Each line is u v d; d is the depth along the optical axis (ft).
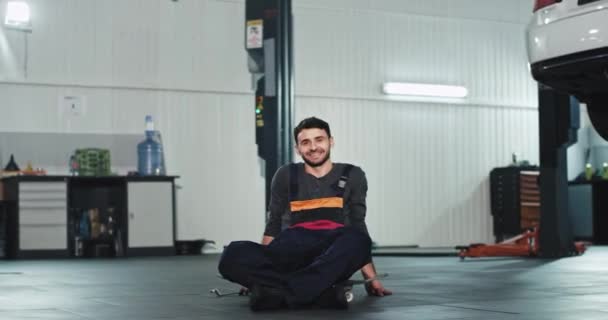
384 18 35.65
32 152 30.55
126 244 29.55
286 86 26.58
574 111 24.16
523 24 38.40
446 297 11.60
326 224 10.28
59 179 28.91
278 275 9.89
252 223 33.12
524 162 36.94
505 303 10.66
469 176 36.96
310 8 34.35
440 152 36.42
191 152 32.45
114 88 31.63
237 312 9.84
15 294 13.01
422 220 35.99
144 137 31.86
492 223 37.17
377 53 35.45
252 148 33.24
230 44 33.12
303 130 10.55
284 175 10.75
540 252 24.39
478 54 37.42
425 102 36.22
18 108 30.50
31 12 30.71
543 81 11.71
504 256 24.86
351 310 9.84
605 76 10.90
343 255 9.66
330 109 34.58
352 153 34.86
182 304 11.00
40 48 30.78
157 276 17.75
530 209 35.88
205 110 32.71
